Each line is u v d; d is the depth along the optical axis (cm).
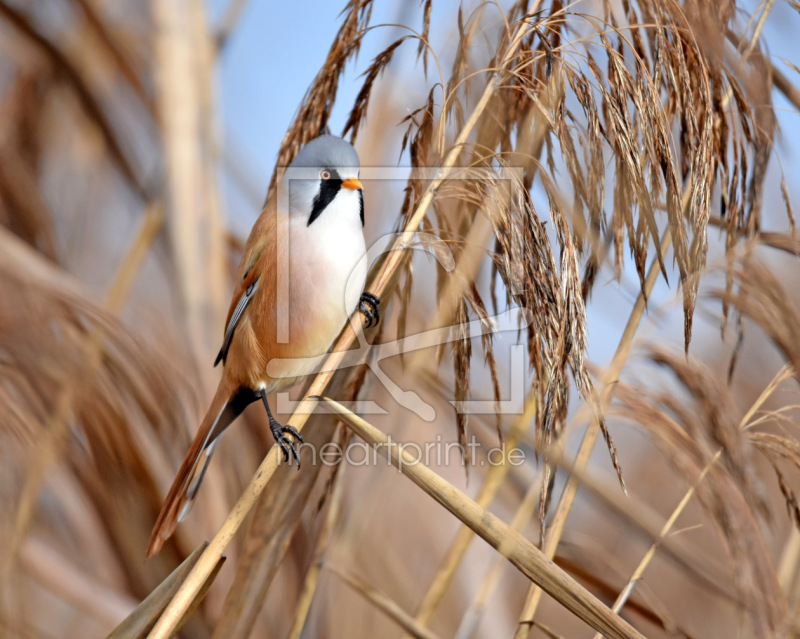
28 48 715
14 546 523
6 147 712
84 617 704
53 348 524
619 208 505
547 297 480
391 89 712
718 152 554
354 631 743
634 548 824
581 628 838
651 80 500
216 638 522
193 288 690
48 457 523
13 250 526
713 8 561
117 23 750
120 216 794
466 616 639
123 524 600
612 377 566
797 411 626
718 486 533
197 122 721
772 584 518
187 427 613
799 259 596
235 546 654
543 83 513
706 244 502
